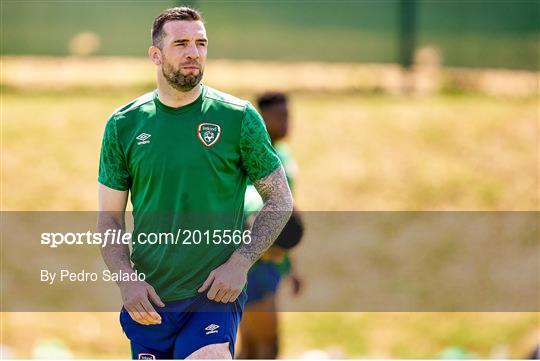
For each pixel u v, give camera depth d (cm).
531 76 6128
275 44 5859
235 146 1686
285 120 2730
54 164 4678
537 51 6175
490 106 5644
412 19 5978
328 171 4844
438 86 5884
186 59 1634
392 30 5975
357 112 5381
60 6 5653
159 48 1656
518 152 5128
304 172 4819
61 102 5225
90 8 5681
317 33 5928
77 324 3803
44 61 5634
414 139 5162
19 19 5622
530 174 4956
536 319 3928
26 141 4819
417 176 4878
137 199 1714
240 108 1689
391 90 5766
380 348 3762
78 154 4769
